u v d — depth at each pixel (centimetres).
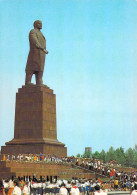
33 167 6650
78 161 8162
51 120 8738
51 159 7681
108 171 7788
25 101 8681
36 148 8138
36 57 8788
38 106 8544
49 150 8250
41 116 8469
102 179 7325
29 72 8825
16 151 8219
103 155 18825
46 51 8912
